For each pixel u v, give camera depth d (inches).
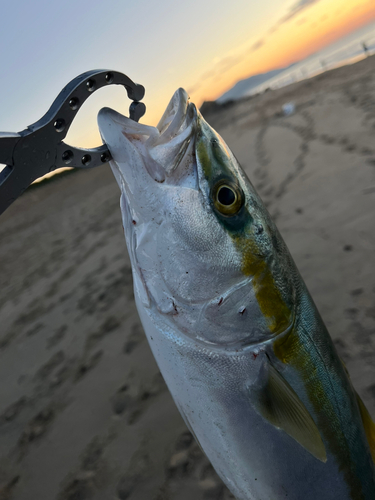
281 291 7.0
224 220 6.6
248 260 6.7
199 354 6.8
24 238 70.1
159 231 6.5
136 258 6.8
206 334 6.7
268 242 7.0
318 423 7.2
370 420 8.5
